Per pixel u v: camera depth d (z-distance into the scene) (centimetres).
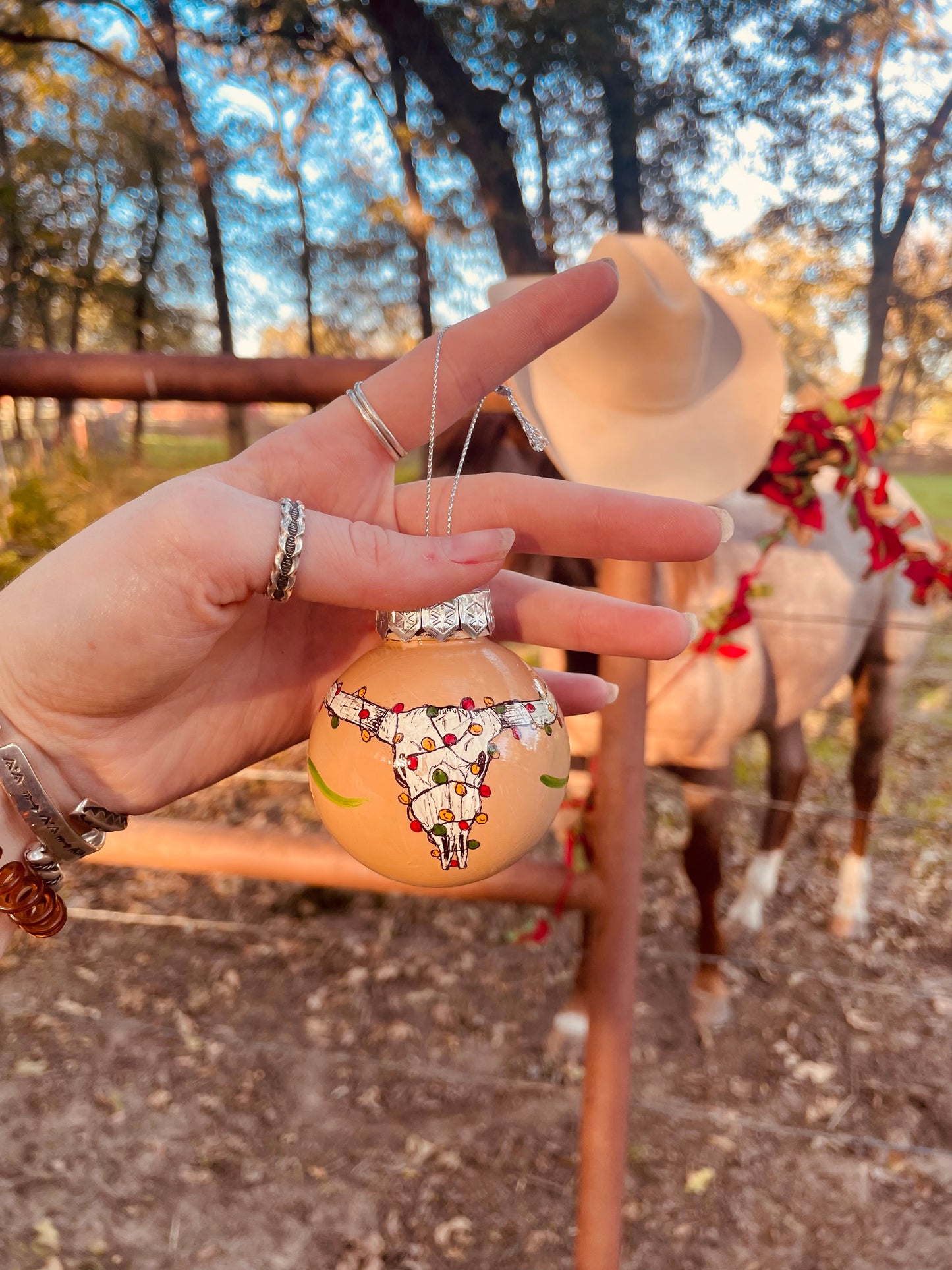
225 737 27
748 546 62
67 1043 65
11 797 23
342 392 36
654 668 60
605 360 46
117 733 25
